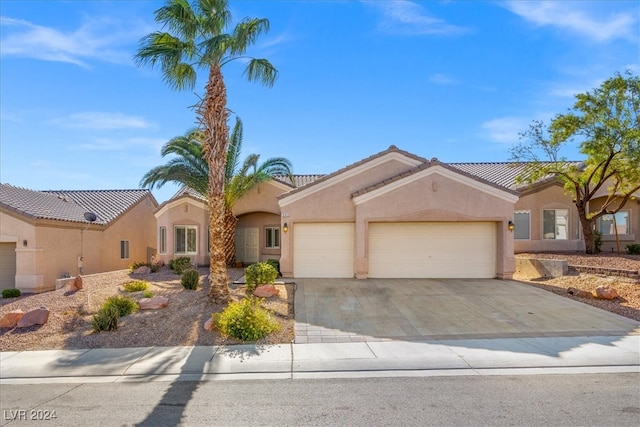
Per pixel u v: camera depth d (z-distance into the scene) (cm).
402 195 1839
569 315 1245
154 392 729
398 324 1176
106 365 880
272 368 855
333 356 923
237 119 2194
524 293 1524
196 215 2422
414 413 627
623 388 726
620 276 1572
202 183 2092
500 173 2672
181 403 675
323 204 1902
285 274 1869
